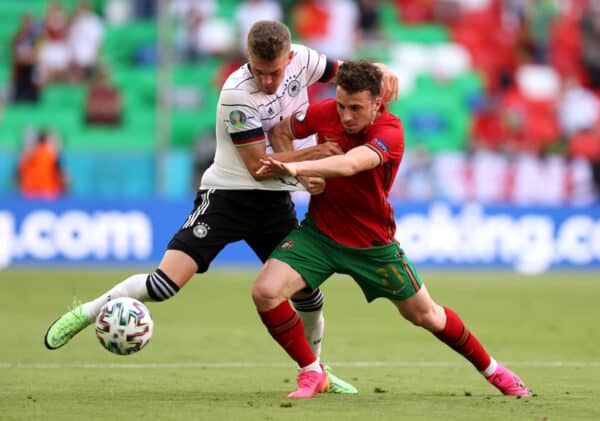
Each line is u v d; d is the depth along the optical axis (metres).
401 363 28.16
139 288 21.05
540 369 27.20
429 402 20.47
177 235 21.48
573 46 78.44
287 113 22.06
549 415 18.75
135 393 21.75
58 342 21.20
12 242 57.69
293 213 22.81
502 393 21.97
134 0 72.38
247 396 21.27
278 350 30.83
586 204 66.25
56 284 50.34
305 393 21.00
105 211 58.56
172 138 68.50
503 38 77.88
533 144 70.12
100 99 67.44
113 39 71.75
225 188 21.72
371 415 18.50
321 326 23.22
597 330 37.84
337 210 20.91
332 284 56.50
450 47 77.00
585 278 60.16
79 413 18.56
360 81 19.56
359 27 74.69
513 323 39.84
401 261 21.09
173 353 29.75
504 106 73.31
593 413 19.05
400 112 73.12
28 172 59.84
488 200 65.38
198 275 57.84
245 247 63.59
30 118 67.00
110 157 60.47
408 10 79.25
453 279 57.69
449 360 28.86
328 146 21.00
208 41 71.19
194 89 69.38
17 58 67.81
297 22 73.62
